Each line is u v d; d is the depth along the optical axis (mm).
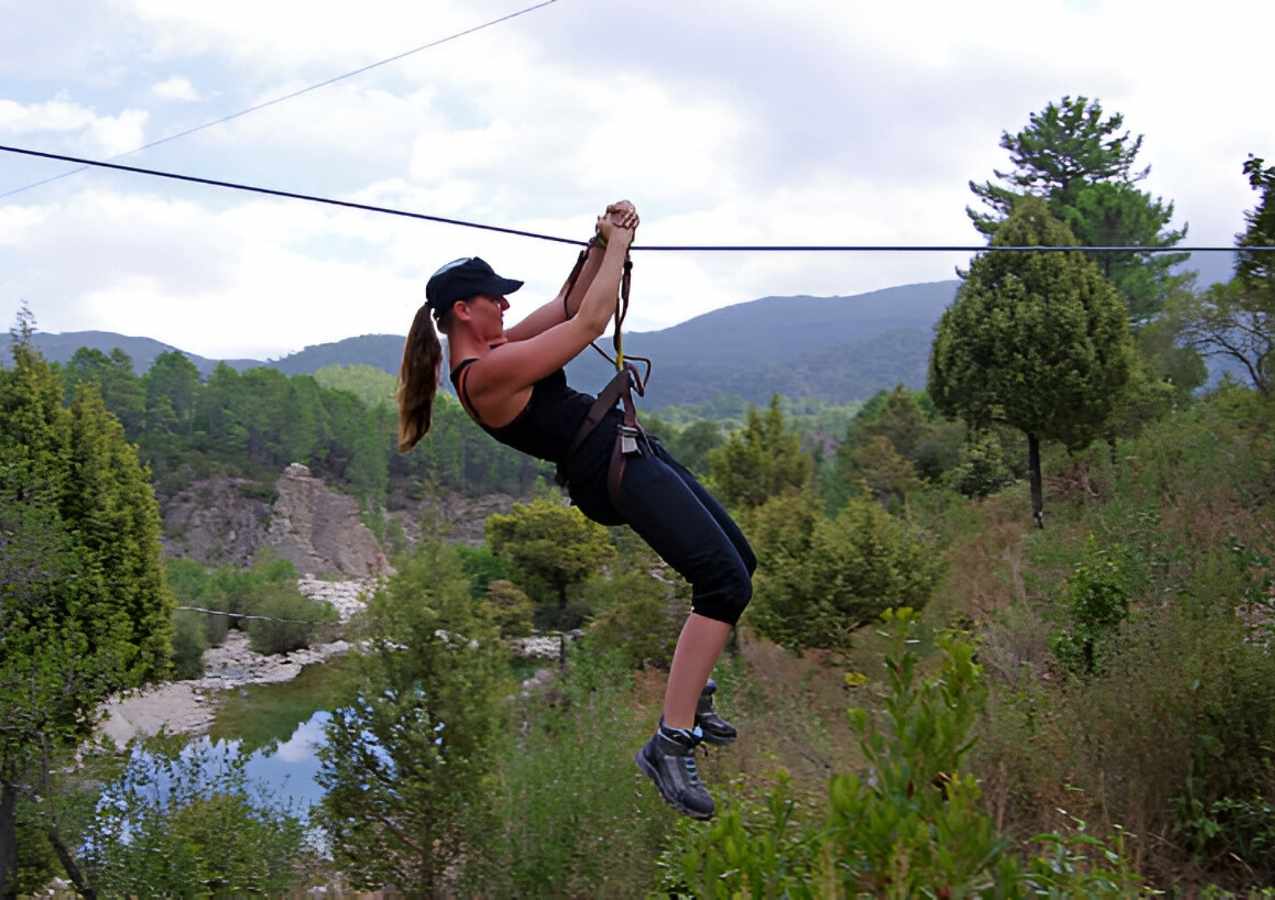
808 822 4688
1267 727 8188
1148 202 44719
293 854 15562
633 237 3230
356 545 114312
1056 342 24250
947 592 18312
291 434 139375
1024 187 47781
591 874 11047
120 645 21016
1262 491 15375
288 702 46281
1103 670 10117
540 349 3053
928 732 3408
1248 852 7629
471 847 12625
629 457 3104
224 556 112188
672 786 3010
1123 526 15648
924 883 3080
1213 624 9188
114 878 13828
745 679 14109
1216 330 24484
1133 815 8055
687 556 3049
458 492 149875
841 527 18250
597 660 14734
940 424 41125
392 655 13602
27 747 14953
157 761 15047
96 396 22938
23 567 17266
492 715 13375
